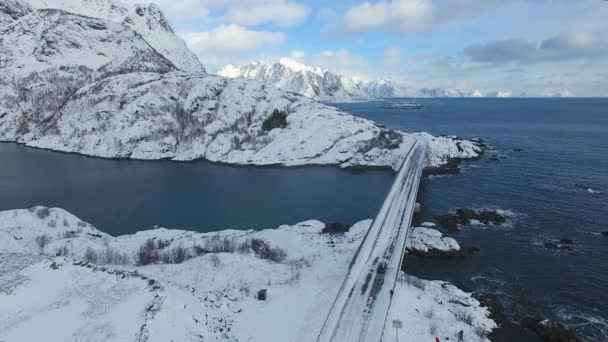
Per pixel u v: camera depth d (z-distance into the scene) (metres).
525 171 128.12
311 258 60.94
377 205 98.06
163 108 171.38
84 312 38.47
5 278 43.81
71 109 190.50
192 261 57.91
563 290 56.94
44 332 35.53
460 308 48.28
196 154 158.00
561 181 114.56
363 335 39.25
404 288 50.94
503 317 49.06
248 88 178.75
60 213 76.75
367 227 77.44
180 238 70.50
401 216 74.81
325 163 144.50
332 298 46.16
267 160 147.50
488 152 163.50
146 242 65.94
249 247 64.19
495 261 66.44
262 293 46.91
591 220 83.69
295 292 48.69
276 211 95.19
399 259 56.50
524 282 59.44
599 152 156.25
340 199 103.50
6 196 109.69
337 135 157.38
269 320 42.09
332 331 39.56
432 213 90.75
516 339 45.75
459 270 63.53
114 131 169.50
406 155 132.75
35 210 75.00
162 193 111.44
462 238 75.94
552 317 50.59
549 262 65.62
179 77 187.00
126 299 40.53
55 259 49.22
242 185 119.25
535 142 186.00
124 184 121.56
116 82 188.75
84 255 59.19
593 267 63.56
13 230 67.31
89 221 90.00
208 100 176.12
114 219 91.19
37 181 125.81
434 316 45.44
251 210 96.25
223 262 56.94
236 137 161.25
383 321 41.50
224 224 87.06
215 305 44.16
